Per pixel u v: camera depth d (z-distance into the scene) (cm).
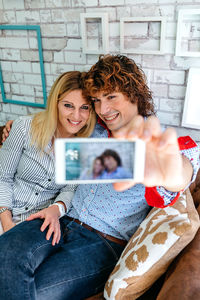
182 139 95
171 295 80
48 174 138
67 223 135
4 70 212
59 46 178
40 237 115
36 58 192
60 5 168
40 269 109
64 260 112
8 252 103
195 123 148
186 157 89
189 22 136
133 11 148
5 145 141
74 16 166
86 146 63
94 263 114
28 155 138
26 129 137
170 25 141
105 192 123
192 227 91
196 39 138
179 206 105
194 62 142
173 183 67
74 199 138
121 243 125
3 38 201
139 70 127
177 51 141
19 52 198
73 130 137
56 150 61
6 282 97
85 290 111
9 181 141
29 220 125
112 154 63
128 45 157
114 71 109
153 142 66
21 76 205
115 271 104
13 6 185
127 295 99
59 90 128
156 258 93
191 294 78
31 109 212
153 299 107
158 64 152
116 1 151
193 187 128
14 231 115
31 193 141
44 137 133
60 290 105
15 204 142
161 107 159
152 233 99
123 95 114
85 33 162
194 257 90
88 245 121
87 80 115
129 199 120
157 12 142
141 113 123
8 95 219
